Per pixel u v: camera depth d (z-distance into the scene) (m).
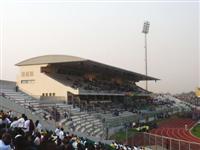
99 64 63.12
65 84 60.78
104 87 74.69
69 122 42.53
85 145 19.88
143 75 88.81
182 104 123.44
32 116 35.84
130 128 53.53
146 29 90.31
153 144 36.12
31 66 63.47
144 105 87.31
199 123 78.56
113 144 30.70
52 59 60.97
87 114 52.66
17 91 50.88
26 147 11.77
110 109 64.94
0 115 18.30
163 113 87.25
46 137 14.25
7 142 10.56
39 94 62.59
